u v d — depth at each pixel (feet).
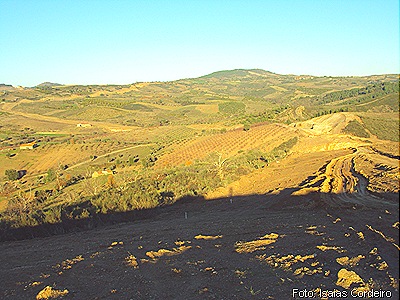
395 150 149.28
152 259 43.06
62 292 32.86
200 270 37.06
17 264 46.85
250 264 37.96
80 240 61.57
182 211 90.89
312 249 41.06
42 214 83.61
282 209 76.28
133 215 88.53
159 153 256.73
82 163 265.75
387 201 67.87
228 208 87.40
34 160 279.28
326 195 77.61
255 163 153.17
